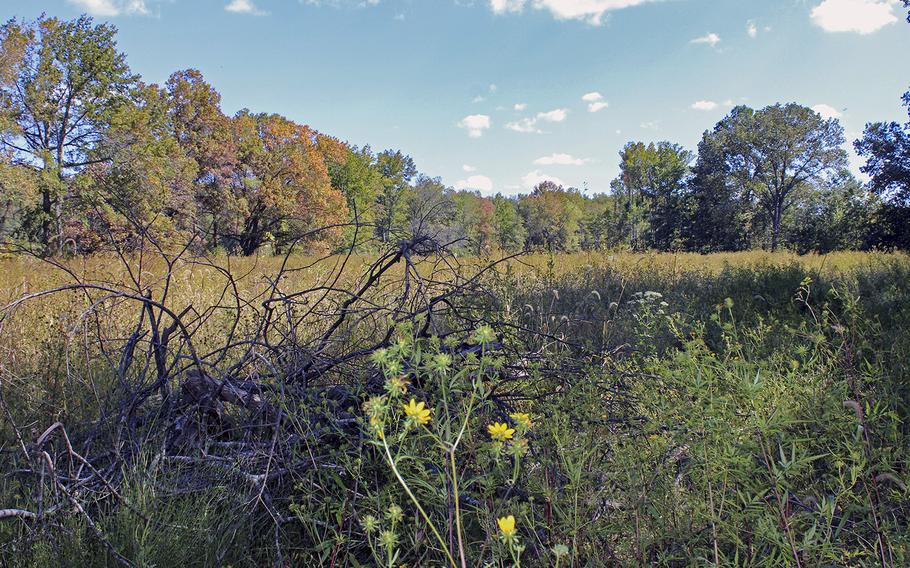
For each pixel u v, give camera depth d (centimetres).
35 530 206
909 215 2883
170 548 210
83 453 273
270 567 219
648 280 967
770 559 176
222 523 223
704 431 202
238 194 3941
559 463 218
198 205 3409
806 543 174
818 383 267
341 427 274
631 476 204
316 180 4453
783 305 620
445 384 199
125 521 214
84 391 318
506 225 9050
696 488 213
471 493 221
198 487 250
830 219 5881
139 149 2855
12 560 200
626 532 206
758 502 192
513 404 295
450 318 349
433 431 204
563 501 204
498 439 172
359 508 225
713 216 6494
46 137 3039
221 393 306
